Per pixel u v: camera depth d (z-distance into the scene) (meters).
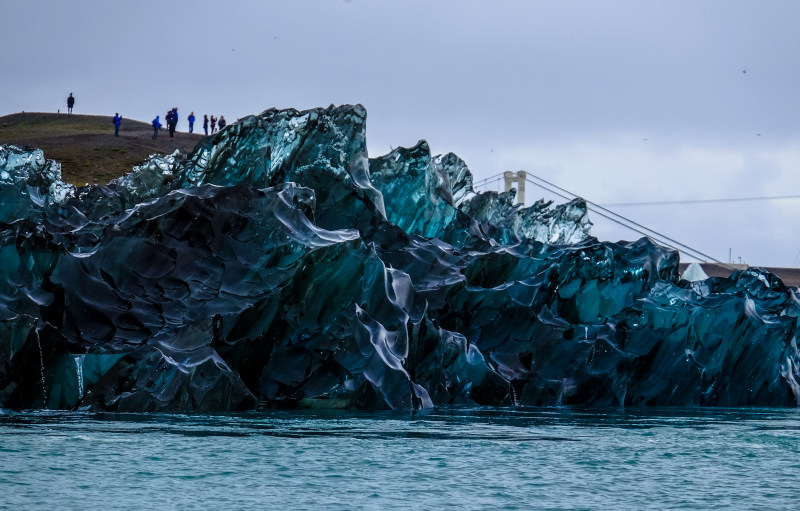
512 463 52.16
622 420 76.94
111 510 39.75
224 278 78.88
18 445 52.94
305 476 47.22
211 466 48.97
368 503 41.97
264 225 80.38
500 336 96.31
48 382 71.50
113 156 195.88
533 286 97.06
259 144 92.56
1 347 69.62
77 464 48.41
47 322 72.94
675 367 96.62
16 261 75.75
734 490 46.03
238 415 71.06
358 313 81.56
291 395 78.88
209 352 73.62
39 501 40.91
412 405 81.19
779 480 48.62
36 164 98.88
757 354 99.31
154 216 79.50
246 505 41.19
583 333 96.62
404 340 83.25
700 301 98.50
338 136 96.38
